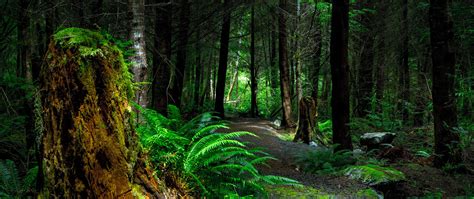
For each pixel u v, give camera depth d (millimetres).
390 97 17906
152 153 3275
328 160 7852
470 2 10797
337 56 8523
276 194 5293
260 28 23594
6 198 3354
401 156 9422
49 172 2590
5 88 6582
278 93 23750
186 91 26703
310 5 14797
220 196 3854
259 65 27188
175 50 15133
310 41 14883
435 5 8156
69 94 2559
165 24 10820
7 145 6055
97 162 2547
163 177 3096
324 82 23797
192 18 15039
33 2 7578
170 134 3525
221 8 14570
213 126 4066
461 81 10625
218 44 25797
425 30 13656
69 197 2539
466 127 10562
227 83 39406
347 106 8602
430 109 14125
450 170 8086
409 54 17109
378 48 17141
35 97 2758
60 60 2590
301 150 10305
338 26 8430
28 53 7297
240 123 15703
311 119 12148
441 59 8211
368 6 16578
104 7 9922
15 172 3830
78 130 2539
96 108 2574
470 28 10695
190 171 3568
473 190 7062
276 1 16328
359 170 6895
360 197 5539
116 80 2725
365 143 10547
